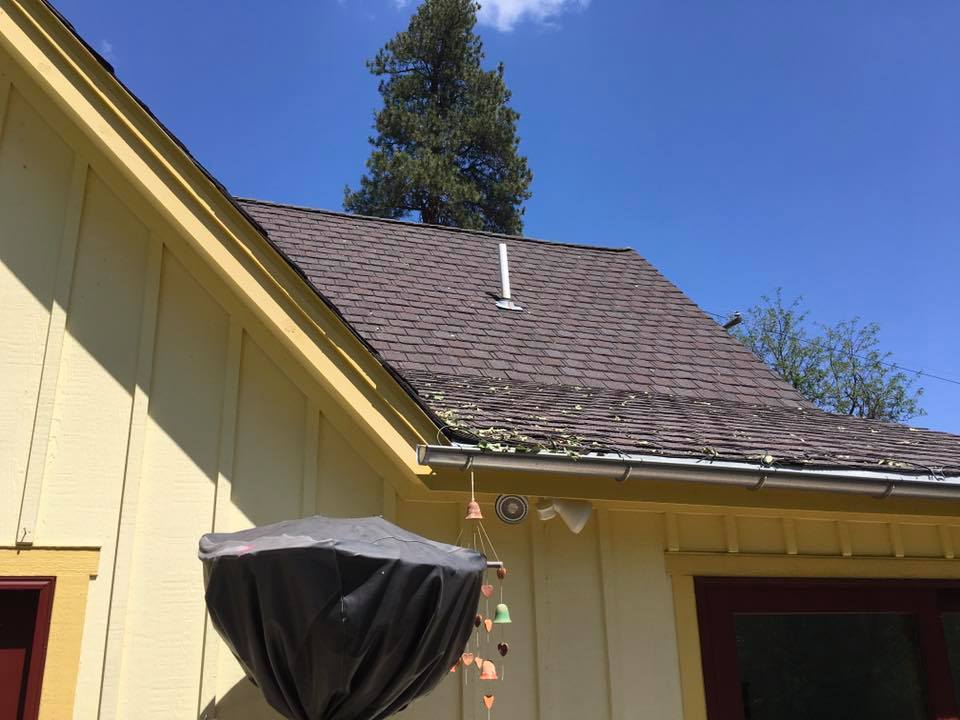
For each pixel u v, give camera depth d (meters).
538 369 6.94
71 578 4.14
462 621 3.46
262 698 4.26
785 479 4.81
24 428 4.29
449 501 4.84
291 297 4.52
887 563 5.89
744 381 7.86
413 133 32.81
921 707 5.73
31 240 4.59
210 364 4.70
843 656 5.67
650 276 10.36
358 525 3.58
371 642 3.13
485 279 8.95
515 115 34.28
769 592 5.55
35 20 4.46
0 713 3.96
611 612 5.04
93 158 4.79
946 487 5.16
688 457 4.68
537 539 5.01
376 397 4.40
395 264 8.70
